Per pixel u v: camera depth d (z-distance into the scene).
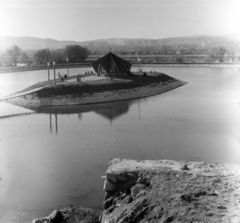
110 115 33.78
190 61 111.88
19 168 18.78
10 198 14.90
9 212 13.62
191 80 63.56
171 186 11.24
